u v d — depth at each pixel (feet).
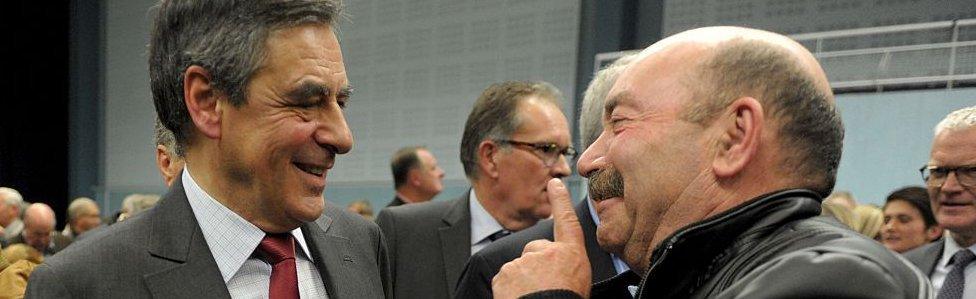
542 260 2.73
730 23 14.67
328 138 2.94
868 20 12.78
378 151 22.06
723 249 2.41
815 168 2.48
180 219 3.08
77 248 2.96
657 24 15.80
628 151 2.60
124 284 2.89
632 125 2.61
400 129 21.39
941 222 6.48
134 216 3.25
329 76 2.93
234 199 3.03
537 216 5.97
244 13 2.81
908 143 11.07
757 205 2.36
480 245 6.07
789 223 2.36
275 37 2.82
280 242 3.20
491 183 5.98
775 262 2.14
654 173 2.55
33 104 33.04
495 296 2.71
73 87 31.45
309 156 2.94
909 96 11.22
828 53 13.17
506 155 5.86
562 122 5.94
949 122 6.47
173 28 2.93
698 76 2.51
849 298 1.94
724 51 2.51
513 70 18.53
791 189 2.43
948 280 6.52
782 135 2.43
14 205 15.38
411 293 5.87
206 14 2.86
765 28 14.20
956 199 6.33
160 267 2.97
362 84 22.71
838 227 2.35
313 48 2.89
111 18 29.66
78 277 2.82
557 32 17.52
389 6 21.91
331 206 3.85
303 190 2.99
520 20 18.42
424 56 20.80
